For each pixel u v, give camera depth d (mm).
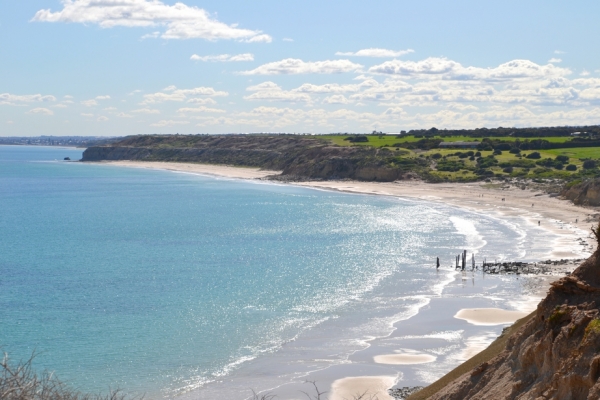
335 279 65250
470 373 26656
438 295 57844
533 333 24031
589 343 20172
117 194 176500
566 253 75625
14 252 85125
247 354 43031
